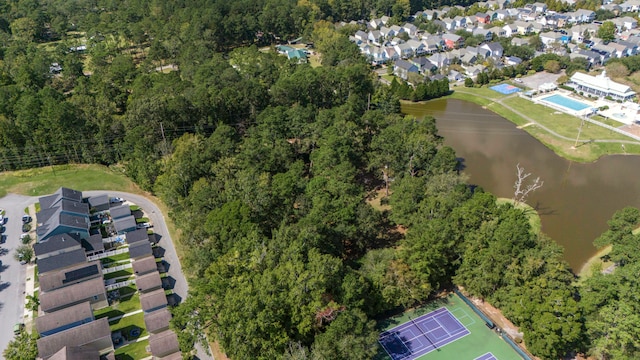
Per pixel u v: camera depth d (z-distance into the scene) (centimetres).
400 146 12438
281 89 15362
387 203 12319
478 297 9062
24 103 14112
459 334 8481
